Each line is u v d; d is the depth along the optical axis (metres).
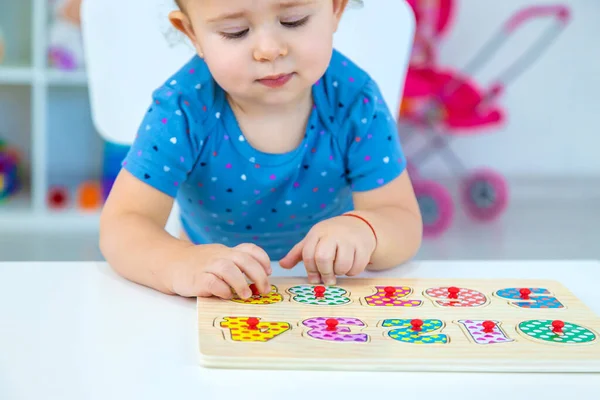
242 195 0.92
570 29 3.02
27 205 2.63
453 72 2.80
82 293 0.65
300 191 0.93
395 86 1.12
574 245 2.40
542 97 3.05
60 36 2.53
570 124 3.07
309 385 0.45
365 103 0.89
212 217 0.97
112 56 1.10
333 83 0.89
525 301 0.62
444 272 0.75
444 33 2.78
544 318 0.57
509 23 2.76
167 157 0.83
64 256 2.21
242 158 0.88
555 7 2.67
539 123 3.07
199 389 0.44
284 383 0.46
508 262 0.78
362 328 0.54
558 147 3.09
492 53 3.03
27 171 2.91
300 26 0.71
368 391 0.45
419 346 0.50
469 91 2.49
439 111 2.48
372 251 0.74
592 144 3.09
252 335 0.52
